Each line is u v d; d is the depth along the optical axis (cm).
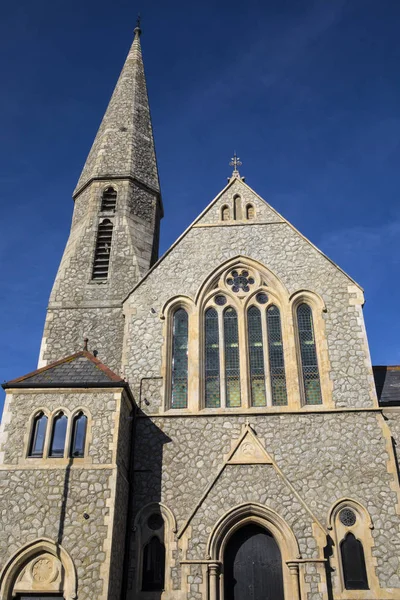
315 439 1912
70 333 2334
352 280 2203
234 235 2378
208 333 2208
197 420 1988
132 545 1784
